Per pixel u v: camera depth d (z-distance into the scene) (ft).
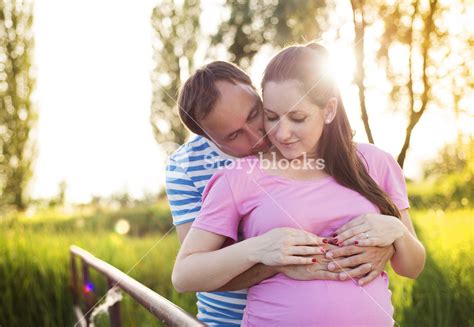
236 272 4.38
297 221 4.59
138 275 14.57
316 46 4.92
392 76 10.18
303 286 4.50
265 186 4.71
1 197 46.60
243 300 5.43
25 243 14.62
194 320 3.62
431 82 9.89
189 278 4.47
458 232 13.17
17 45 49.24
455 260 11.58
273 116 4.74
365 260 4.54
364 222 4.58
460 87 10.32
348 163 4.82
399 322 10.02
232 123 5.19
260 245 4.36
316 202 4.66
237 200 4.70
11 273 13.37
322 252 4.42
